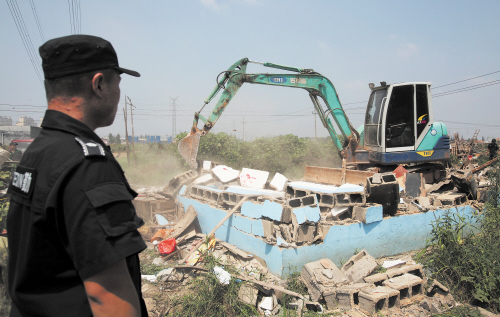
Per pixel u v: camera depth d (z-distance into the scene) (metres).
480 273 4.85
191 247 6.22
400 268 4.93
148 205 8.46
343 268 4.94
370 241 5.64
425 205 6.71
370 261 4.86
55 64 1.15
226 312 4.23
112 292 1.01
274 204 5.24
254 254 5.39
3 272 2.51
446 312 4.36
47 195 1.01
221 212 6.43
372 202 5.92
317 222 5.22
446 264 5.25
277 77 8.74
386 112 8.20
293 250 4.89
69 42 1.15
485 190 7.37
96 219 0.99
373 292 4.30
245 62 8.58
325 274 4.61
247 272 5.05
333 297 4.34
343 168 7.54
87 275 0.98
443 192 7.73
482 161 17.16
